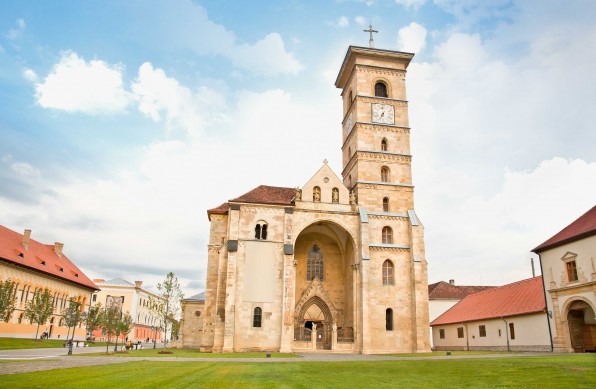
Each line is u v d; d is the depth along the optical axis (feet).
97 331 379.55
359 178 207.31
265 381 66.59
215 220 210.59
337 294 214.90
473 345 225.76
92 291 350.23
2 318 211.20
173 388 57.82
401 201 207.92
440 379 69.62
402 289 195.21
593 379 64.54
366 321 183.32
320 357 143.02
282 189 216.95
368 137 214.28
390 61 227.81
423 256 198.29
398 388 58.95
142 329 460.96
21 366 88.69
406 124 220.02
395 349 187.42
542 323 172.35
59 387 57.57
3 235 266.98
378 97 220.84
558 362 91.35
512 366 85.97
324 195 201.87
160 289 200.54
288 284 181.78
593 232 146.61
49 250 323.57
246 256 185.06
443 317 265.34
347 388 58.70
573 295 156.25
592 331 159.53
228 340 171.83
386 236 202.90
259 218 190.70
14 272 249.14
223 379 68.95
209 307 196.75
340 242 219.20
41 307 244.42
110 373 76.54
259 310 180.55
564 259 161.79
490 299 230.68
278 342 177.58
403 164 213.46
